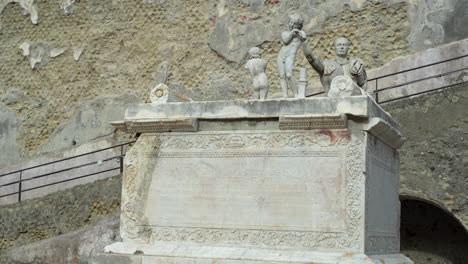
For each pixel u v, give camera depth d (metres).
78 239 11.84
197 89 14.72
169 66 15.06
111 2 15.80
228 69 14.50
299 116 7.03
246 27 14.45
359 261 6.65
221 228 7.24
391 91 12.88
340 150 7.01
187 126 7.48
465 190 10.34
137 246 7.44
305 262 6.73
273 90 14.00
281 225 7.05
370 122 6.99
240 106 7.31
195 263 7.08
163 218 7.48
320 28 13.76
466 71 12.26
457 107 10.62
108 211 12.49
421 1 12.94
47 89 16.09
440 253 12.40
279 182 7.14
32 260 12.16
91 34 15.86
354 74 7.89
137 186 7.63
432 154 10.64
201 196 7.39
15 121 16.27
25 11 16.52
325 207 6.96
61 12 16.20
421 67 12.03
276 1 14.26
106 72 15.59
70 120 15.69
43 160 15.71
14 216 13.27
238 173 7.29
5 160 16.19
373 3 13.38
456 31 12.52
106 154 15.04
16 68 16.47
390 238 8.22
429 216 12.51
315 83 13.59
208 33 14.81
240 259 6.94
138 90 15.26
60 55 16.08
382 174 7.83
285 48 7.64
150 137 7.68
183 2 15.16
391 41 13.11
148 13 15.45
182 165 7.52
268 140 7.25
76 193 12.88
